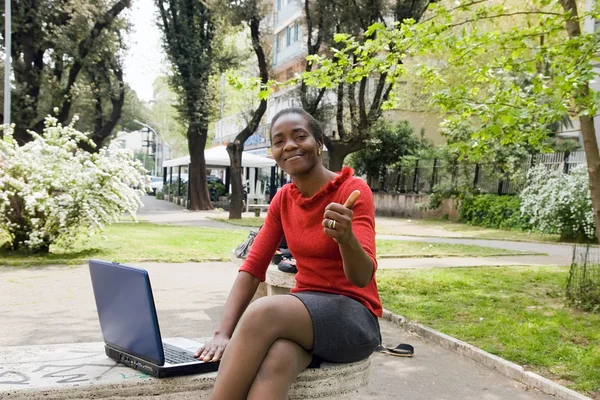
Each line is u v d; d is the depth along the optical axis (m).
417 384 4.64
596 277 7.41
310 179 2.76
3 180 9.90
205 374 2.61
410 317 6.64
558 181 16.25
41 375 2.58
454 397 4.37
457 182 23.73
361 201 2.60
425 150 27.19
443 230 19.88
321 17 20.02
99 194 10.69
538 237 17.47
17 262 9.93
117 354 2.81
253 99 33.69
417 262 11.55
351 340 2.42
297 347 2.30
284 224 2.82
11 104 21.25
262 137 43.53
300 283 2.72
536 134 7.10
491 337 5.77
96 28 22.23
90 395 2.45
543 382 4.53
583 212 15.70
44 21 21.19
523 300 7.58
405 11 19.02
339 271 2.62
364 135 21.28
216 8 21.06
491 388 4.58
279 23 42.81
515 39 7.93
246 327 2.24
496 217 20.67
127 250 11.64
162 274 9.48
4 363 2.77
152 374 2.57
